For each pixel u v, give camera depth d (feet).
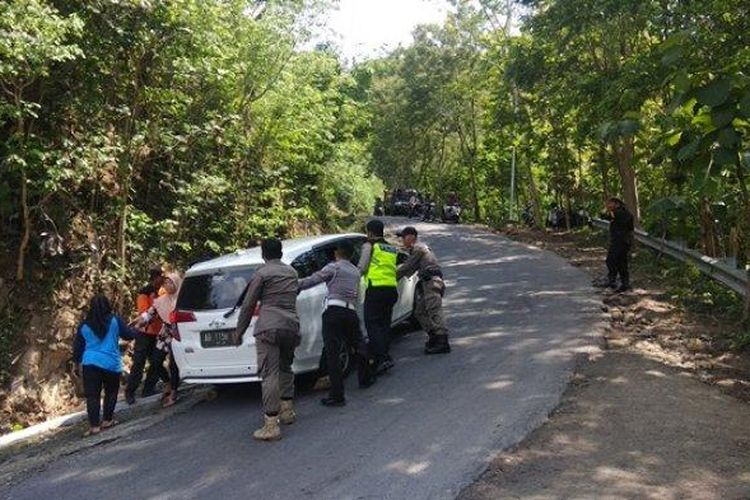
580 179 89.51
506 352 27.91
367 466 18.10
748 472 16.69
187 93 39.52
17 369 29.50
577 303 36.58
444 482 16.70
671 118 17.56
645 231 54.08
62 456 21.88
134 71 33.71
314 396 25.13
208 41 34.99
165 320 26.96
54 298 31.91
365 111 83.87
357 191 79.97
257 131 47.65
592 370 24.81
